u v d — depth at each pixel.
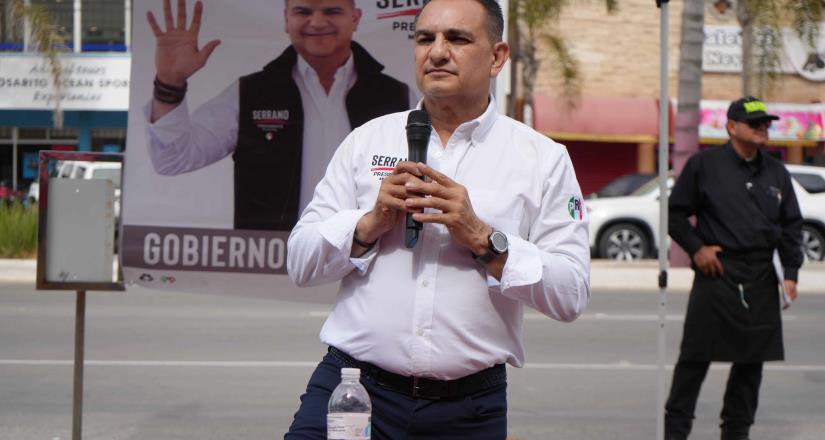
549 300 3.42
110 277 5.92
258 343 12.03
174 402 9.05
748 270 6.99
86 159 5.97
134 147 6.46
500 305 3.53
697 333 7.07
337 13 6.35
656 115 31.95
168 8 6.42
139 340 12.20
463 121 3.62
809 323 14.80
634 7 32.03
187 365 10.70
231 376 10.16
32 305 15.20
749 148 7.07
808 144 32.50
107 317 14.00
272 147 6.43
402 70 6.34
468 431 3.56
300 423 3.56
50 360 10.91
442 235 3.50
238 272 6.48
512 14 23.16
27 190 34.59
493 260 3.38
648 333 13.26
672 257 21.02
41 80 32.91
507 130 3.65
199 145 6.47
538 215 3.60
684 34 20.92
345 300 3.61
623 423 8.57
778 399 9.79
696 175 7.15
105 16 34.31
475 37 3.53
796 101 32.25
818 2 20.14
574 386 10.02
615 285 18.67
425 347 3.48
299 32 6.38
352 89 6.37
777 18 20.23
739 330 6.98
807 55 31.45
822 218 22.86
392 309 3.49
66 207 5.89
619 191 23.77
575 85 27.06
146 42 6.44
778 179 7.11
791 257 7.12
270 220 6.45
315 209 3.73
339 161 3.76
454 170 3.57
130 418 8.48
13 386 9.62
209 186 6.48
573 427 8.42
